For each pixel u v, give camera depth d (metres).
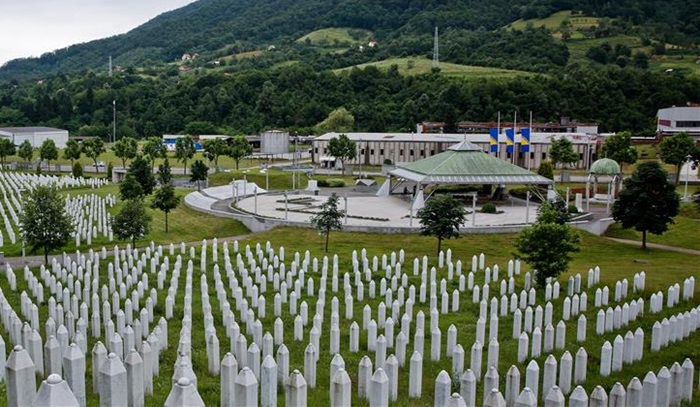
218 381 23.03
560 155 112.69
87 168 134.12
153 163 127.50
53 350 20.95
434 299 33.66
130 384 18.70
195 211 76.94
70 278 36.22
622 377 24.22
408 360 26.25
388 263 47.25
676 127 147.25
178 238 62.03
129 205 52.44
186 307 31.58
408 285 39.88
